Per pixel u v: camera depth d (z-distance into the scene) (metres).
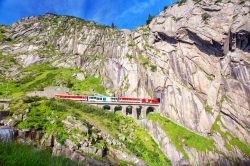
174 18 149.50
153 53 150.88
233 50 132.38
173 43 148.62
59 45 194.00
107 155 83.50
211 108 128.38
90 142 80.88
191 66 139.88
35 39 197.12
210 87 134.38
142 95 138.38
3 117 80.69
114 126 106.38
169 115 127.38
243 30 125.94
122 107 125.19
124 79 146.75
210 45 137.62
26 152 8.52
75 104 111.25
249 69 128.12
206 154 107.62
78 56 175.88
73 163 9.55
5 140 8.97
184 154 106.62
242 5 130.88
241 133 120.88
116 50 170.50
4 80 148.38
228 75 132.88
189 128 122.81
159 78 139.38
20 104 92.50
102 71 161.88
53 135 77.50
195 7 144.00
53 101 105.81
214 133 119.31
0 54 180.88
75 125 84.94
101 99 123.25
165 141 111.25
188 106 128.88
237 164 108.00
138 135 110.88
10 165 7.69
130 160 86.69
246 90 126.56
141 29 167.88
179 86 135.50
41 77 153.75
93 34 193.00
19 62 175.62
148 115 125.88
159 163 97.56
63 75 157.50
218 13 136.50
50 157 9.09
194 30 138.75
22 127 76.75
